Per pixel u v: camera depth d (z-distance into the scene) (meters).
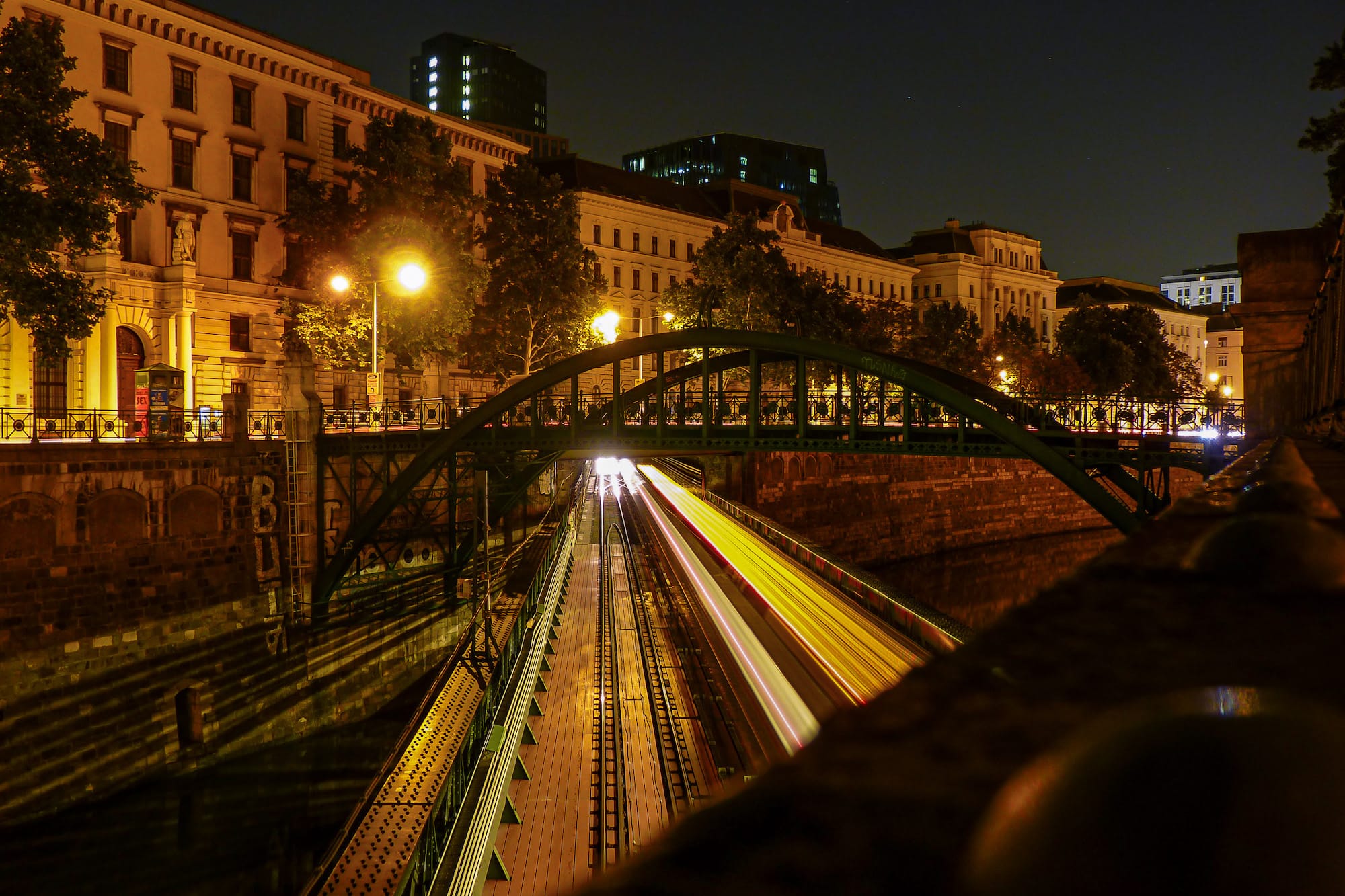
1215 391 129.62
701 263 58.44
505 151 65.19
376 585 34.88
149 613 27.36
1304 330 21.02
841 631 17.59
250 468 30.61
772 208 96.81
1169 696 0.56
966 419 24.56
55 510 25.31
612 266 80.69
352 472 32.41
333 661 32.88
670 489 60.03
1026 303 138.00
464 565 34.97
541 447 29.56
